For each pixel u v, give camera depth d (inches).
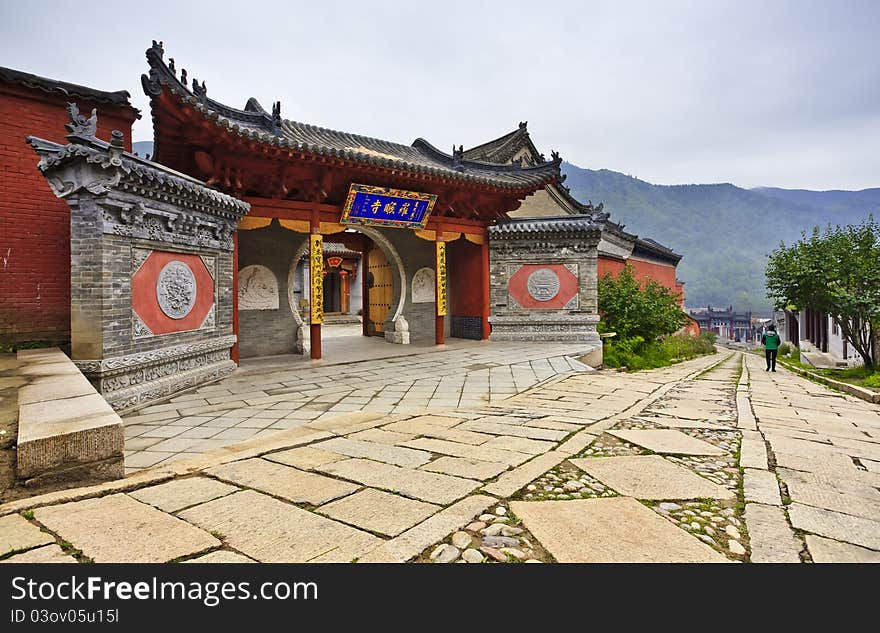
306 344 615.2
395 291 773.9
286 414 319.6
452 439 238.2
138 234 353.4
